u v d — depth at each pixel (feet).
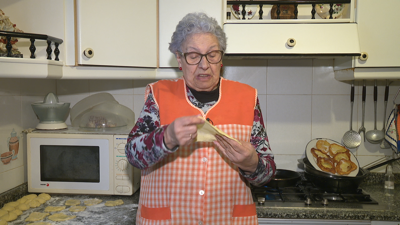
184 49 3.24
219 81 3.67
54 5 4.31
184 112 3.38
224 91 3.56
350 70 5.35
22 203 4.69
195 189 3.31
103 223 4.17
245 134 3.43
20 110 5.21
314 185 5.70
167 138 2.79
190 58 3.22
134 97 6.29
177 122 2.67
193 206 3.31
